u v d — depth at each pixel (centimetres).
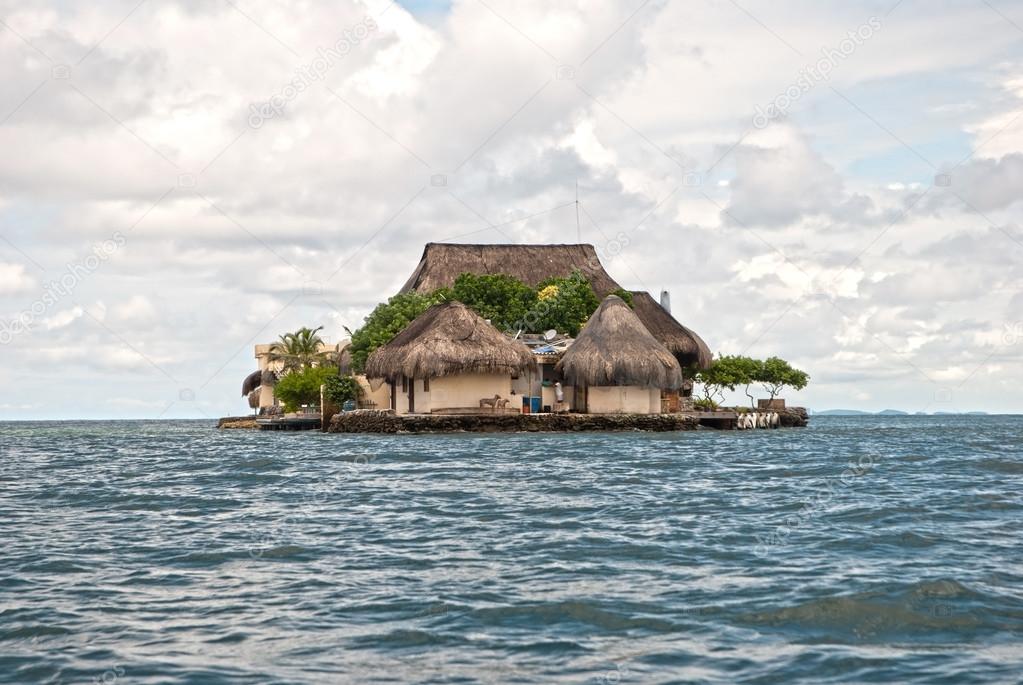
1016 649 1112
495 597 1359
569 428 6141
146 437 7588
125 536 1931
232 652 1122
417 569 1566
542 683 1002
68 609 1326
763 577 1469
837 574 1479
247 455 4456
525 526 2002
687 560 1612
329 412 7175
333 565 1608
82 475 3428
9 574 1558
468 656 1097
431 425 5988
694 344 7281
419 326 6219
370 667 1062
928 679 1006
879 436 6494
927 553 1655
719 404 8019
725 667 1052
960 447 4922
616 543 1780
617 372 6006
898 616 1246
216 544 1819
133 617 1280
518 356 6025
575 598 1345
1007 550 1681
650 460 3750
